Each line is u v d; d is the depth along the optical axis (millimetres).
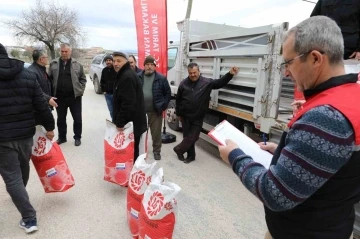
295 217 1009
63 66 4562
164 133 5418
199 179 3654
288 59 975
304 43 901
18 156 2359
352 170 851
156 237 1850
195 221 2662
